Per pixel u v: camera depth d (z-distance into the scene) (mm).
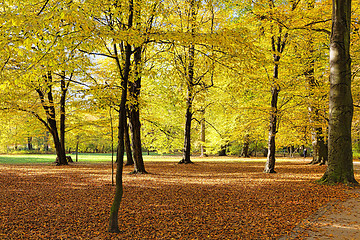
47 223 6008
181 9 13406
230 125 26922
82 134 26188
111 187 10289
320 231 5375
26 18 4398
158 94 20000
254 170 16562
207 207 7301
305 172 15156
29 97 16984
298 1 13039
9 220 6141
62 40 5344
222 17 16250
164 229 5648
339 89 10125
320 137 19984
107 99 8977
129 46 5934
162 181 11742
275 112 14594
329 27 12258
